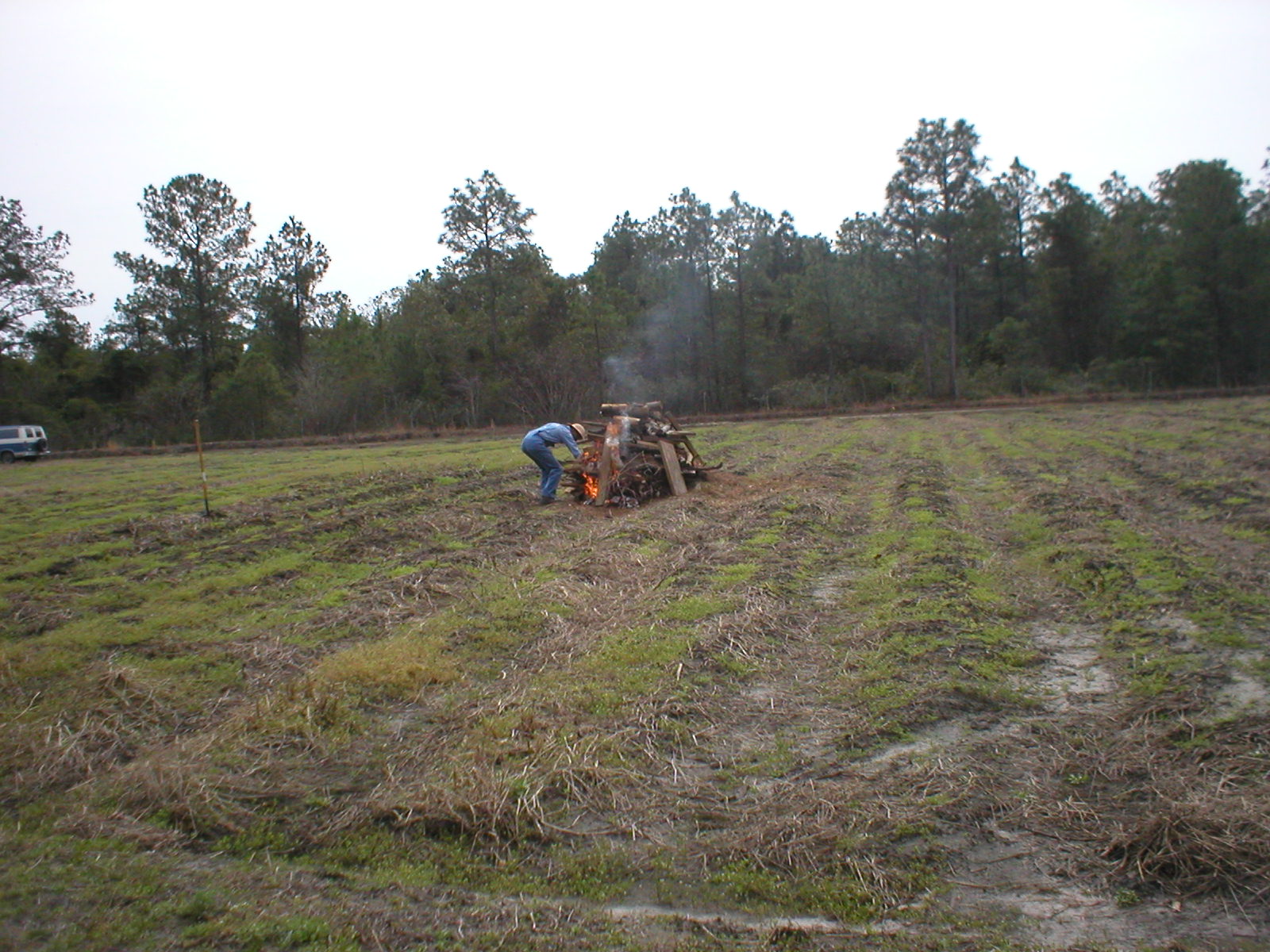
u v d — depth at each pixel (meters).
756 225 54.03
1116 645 6.94
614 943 3.74
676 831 4.62
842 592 8.99
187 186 54.59
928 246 50.22
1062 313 52.88
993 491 15.26
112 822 4.73
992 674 6.40
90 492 20.22
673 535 11.70
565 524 13.05
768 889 4.09
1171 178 59.59
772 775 5.17
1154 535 10.40
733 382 55.03
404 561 10.83
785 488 16.02
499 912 3.97
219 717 6.12
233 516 14.92
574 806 4.84
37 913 3.96
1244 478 14.27
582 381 50.56
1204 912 3.85
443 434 44.12
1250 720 5.38
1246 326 46.38
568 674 6.66
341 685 6.39
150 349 58.47
